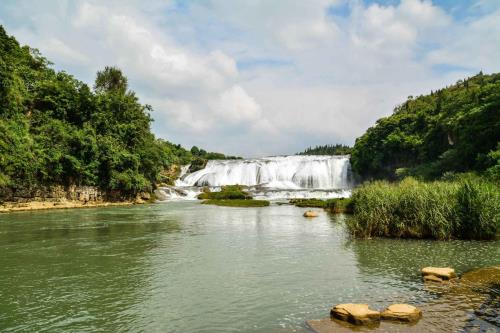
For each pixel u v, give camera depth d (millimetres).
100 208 40500
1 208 35562
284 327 7133
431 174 45469
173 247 15977
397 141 67125
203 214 31938
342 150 149250
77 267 12438
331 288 9664
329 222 24656
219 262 12961
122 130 55219
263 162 73375
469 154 40531
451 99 67875
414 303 8250
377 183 27875
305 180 69562
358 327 6887
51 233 20531
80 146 45000
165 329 7211
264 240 17531
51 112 47594
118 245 16578
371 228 17984
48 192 40594
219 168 73938
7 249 15719
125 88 76562
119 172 49344
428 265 12062
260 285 10070
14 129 38688
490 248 14750
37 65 59406
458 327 6801
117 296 9289
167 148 81250
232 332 6988
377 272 11227
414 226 17328
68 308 8453
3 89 39312
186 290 9727
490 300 8344
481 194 16922
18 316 7965
